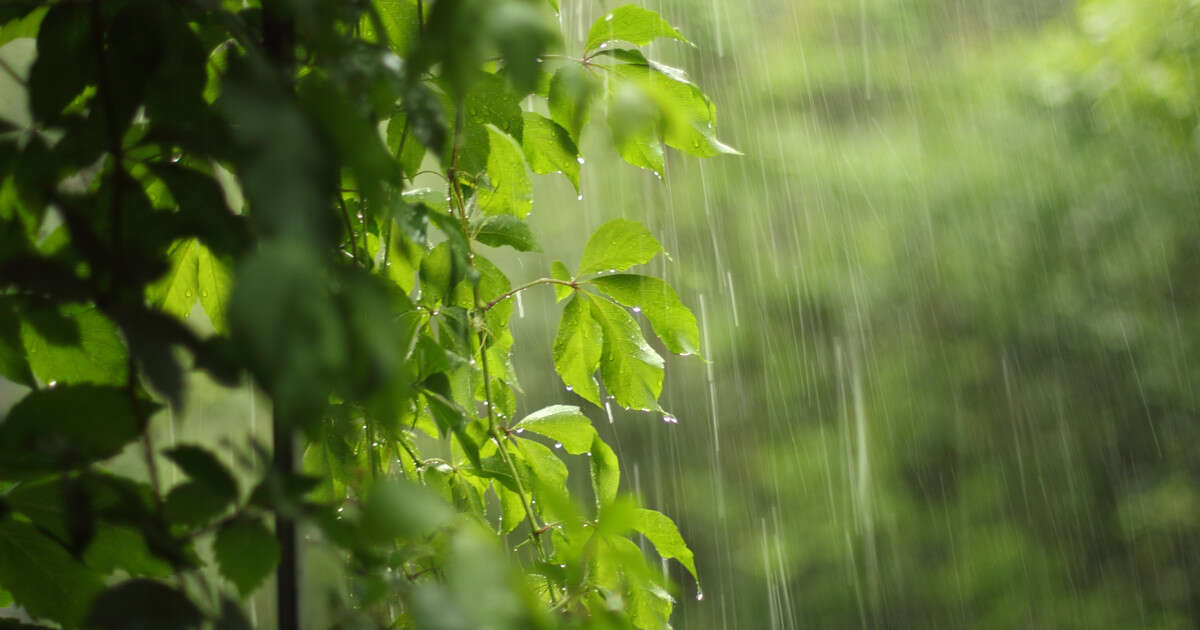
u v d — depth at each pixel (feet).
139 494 7.02
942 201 37.60
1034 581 35.73
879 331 37.88
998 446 36.96
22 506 7.22
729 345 38.19
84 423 6.99
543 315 35.73
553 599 7.87
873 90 39.58
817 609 36.17
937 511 36.78
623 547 7.83
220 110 7.20
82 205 7.20
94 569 7.26
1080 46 33.65
